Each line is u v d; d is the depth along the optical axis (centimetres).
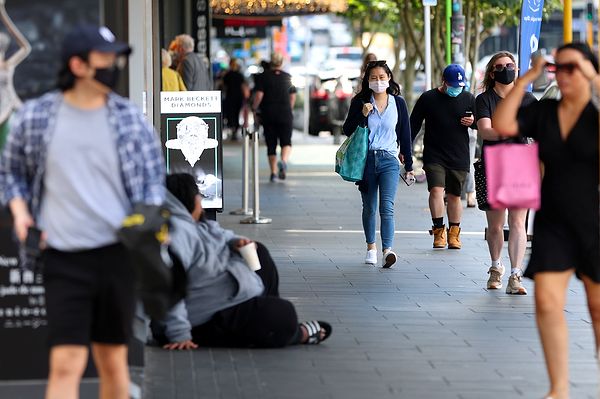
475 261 2820
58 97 1187
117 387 1255
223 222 3534
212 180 2805
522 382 1669
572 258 1463
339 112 7775
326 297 2341
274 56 4794
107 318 1209
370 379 1677
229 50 11912
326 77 8081
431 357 1820
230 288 1817
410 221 3562
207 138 2797
